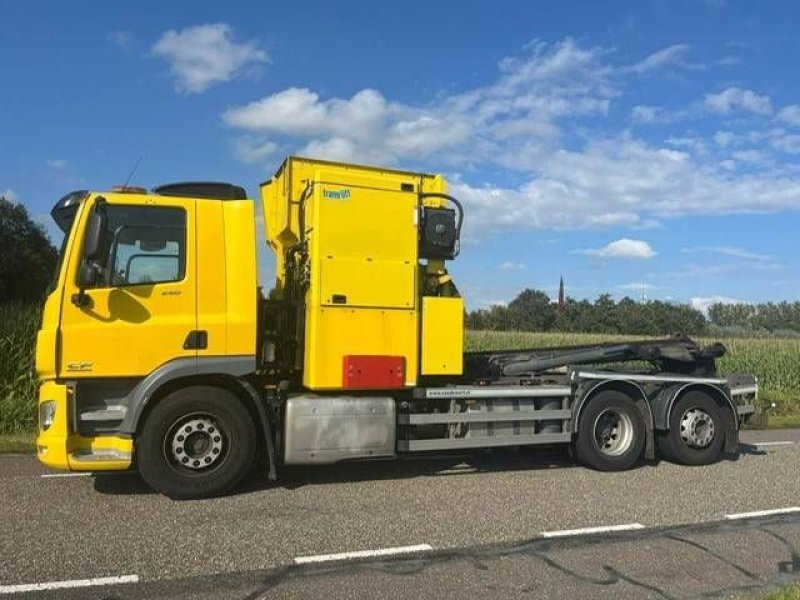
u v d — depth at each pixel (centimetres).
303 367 830
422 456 1041
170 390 764
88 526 652
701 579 545
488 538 636
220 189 822
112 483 827
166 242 767
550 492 821
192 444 761
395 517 698
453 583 528
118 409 766
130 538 618
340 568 555
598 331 5044
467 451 1070
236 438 770
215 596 496
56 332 725
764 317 6862
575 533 656
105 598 489
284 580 528
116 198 755
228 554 582
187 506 729
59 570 539
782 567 574
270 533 639
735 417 1045
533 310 5206
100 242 723
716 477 933
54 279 762
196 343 764
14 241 3722
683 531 670
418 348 870
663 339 1174
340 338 827
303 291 855
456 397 886
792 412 1866
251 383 802
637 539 644
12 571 536
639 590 520
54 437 725
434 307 879
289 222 890
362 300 838
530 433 927
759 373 2298
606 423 970
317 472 913
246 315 780
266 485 831
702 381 1026
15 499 749
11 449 1044
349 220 837
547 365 1031
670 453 1016
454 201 918
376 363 840
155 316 754
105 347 739
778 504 782
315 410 805
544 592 513
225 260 781
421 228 891
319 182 827
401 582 528
